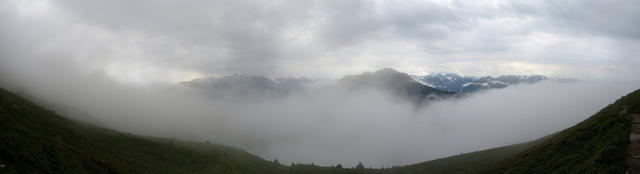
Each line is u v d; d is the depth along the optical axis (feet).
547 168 258.16
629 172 168.55
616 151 190.19
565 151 262.67
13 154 162.30
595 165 192.34
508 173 297.94
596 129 252.62
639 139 193.47
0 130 181.98
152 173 314.76
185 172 385.50
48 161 180.86
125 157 324.19
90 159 233.35
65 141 250.16
